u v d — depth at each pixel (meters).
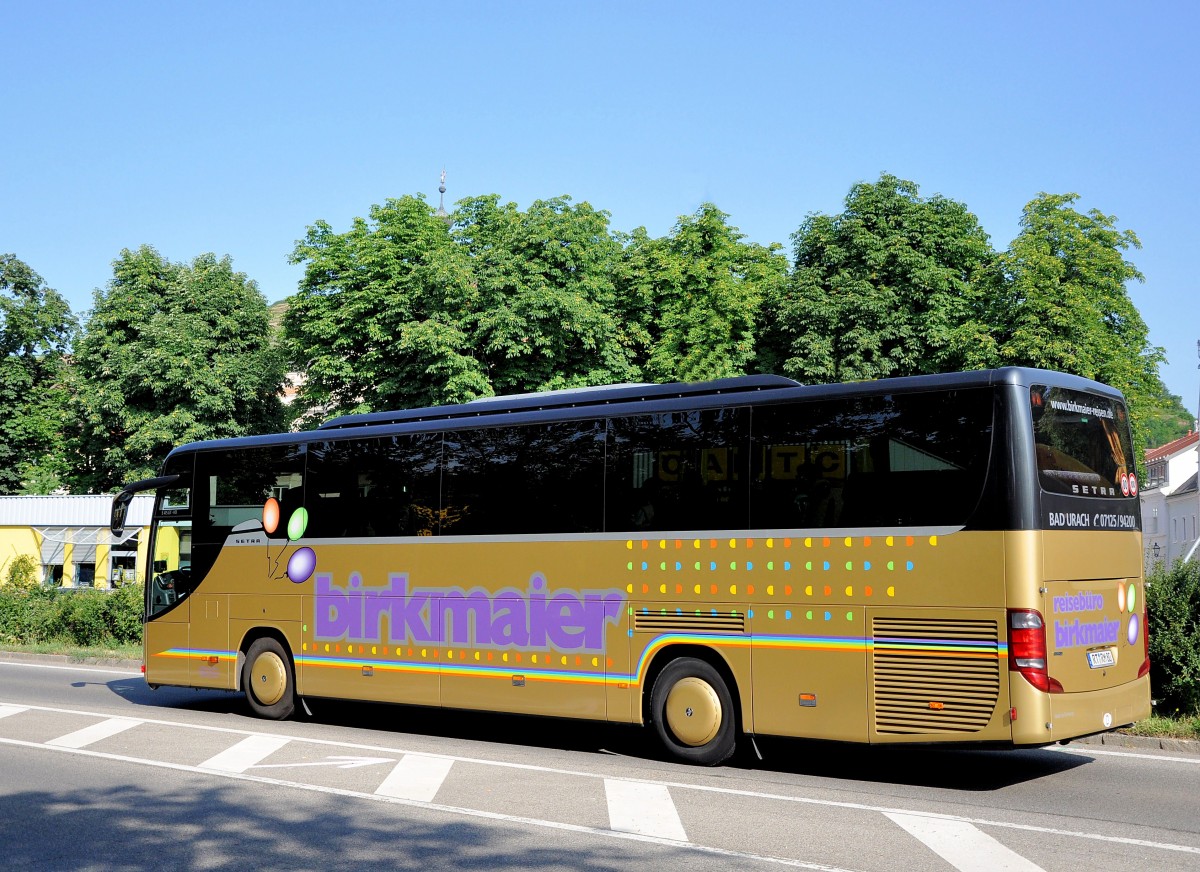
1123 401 10.77
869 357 37.06
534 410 12.23
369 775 10.27
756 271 39.59
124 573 38.12
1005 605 9.12
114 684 18.84
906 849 7.54
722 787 9.70
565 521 11.76
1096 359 36.19
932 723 9.41
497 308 32.66
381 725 14.09
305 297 35.56
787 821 8.37
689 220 36.47
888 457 9.84
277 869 7.07
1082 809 8.85
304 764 10.87
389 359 34.34
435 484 12.91
